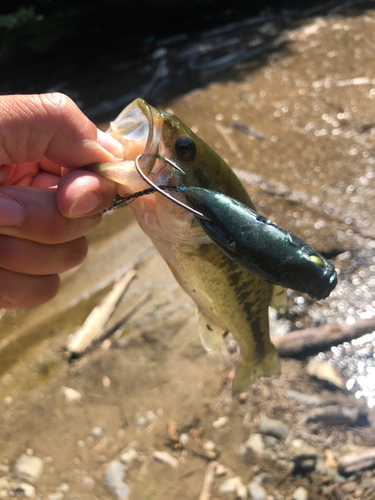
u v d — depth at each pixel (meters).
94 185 0.18
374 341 0.40
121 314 0.46
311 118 0.72
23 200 0.19
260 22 1.09
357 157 0.62
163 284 0.49
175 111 0.79
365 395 0.37
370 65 0.84
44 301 0.24
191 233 0.20
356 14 1.05
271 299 0.26
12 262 0.21
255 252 0.13
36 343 0.44
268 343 0.28
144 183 0.18
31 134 0.18
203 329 0.26
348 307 0.44
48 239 0.20
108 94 0.87
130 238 0.55
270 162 0.64
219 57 0.96
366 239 0.50
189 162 0.19
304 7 1.14
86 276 0.51
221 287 0.22
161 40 1.07
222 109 0.78
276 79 0.85
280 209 0.55
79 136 0.18
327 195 0.56
